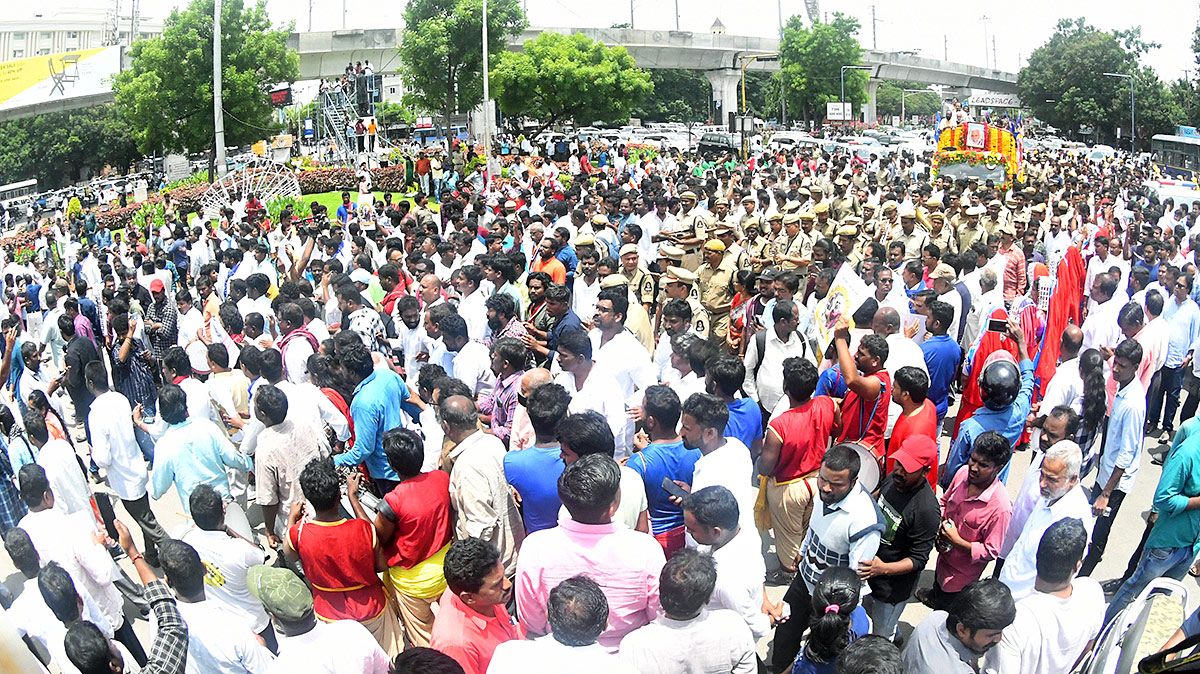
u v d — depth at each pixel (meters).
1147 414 9.60
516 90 50.97
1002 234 11.19
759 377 7.85
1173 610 5.52
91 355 10.41
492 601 4.22
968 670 4.05
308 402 6.55
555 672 3.66
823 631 4.16
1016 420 6.09
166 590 4.30
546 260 10.41
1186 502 5.54
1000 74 107.50
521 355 6.62
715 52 71.62
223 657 4.32
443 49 43.94
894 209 13.56
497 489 5.22
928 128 83.75
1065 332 7.15
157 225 25.78
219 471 6.71
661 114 91.56
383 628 5.10
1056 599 4.22
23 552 4.91
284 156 41.81
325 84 48.25
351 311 8.47
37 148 59.56
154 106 36.81
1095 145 74.50
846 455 4.72
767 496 6.25
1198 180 34.50
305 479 4.85
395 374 6.58
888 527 4.95
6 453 6.81
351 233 14.88
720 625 3.95
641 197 15.30
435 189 29.33
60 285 12.93
